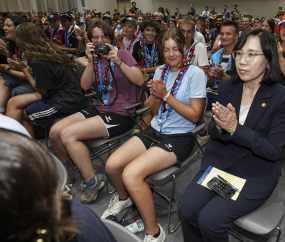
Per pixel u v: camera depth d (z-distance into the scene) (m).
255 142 1.12
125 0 17.45
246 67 1.14
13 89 2.55
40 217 0.37
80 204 0.54
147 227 1.46
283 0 11.40
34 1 14.14
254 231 1.10
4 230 0.38
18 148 0.36
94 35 2.01
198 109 1.55
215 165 1.34
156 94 1.53
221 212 1.12
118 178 1.62
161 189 2.04
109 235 0.57
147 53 3.10
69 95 2.13
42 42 1.94
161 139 1.61
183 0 14.64
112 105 2.00
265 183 1.19
